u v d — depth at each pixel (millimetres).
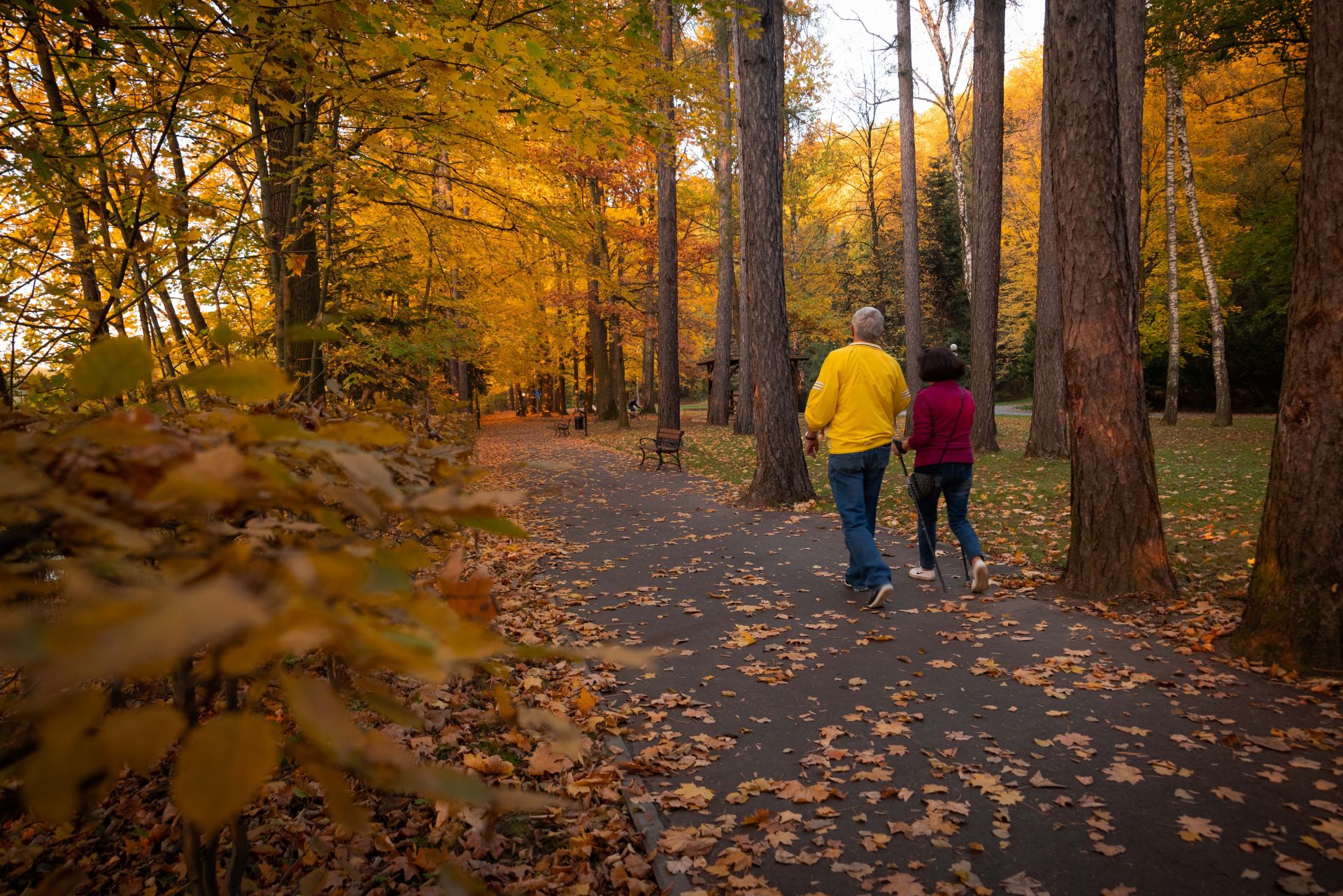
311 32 4156
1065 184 5074
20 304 2990
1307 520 3771
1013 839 2576
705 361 32562
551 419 46406
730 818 2752
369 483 545
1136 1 12148
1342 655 3658
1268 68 20781
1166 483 10625
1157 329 27844
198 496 467
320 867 2430
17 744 550
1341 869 2338
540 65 4223
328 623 385
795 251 31031
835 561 6699
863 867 2455
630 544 7992
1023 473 12391
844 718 3562
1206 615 4574
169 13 3330
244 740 367
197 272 4637
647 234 28812
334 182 6184
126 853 2582
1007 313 41312
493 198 7938
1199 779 2875
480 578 709
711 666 4293
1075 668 3988
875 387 5297
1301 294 3770
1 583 484
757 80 9953
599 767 3154
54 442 538
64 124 3326
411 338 7777
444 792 448
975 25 15109
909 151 18062
